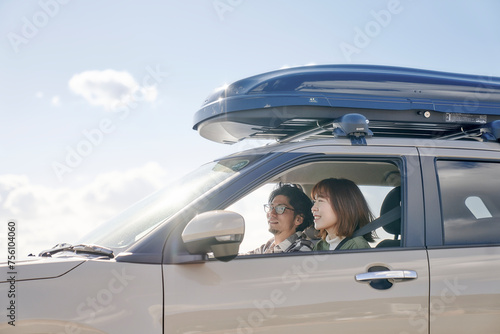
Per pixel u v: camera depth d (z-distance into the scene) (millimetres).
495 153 3254
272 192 3465
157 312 2518
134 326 2480
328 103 3318
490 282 2902
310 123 3488
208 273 2621
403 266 2834
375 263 2812
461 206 3064
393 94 3459
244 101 3297
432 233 2955
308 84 3352
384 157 3066
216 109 3395
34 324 2391
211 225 2508
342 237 3225
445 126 3605
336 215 3223
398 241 3057
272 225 3408
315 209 3289
